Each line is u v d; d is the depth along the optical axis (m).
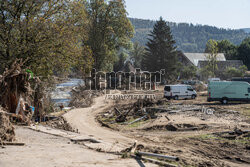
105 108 43.94
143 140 19.70
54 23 33.19
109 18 74.38
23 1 31.52
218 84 38.72
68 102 52.69
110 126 27.70
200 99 46.62
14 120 21.91
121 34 76.19
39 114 28.33
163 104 38.72
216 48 81.56
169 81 88.31
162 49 97.38
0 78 18.69
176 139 19.44
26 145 13.00
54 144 14.51
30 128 20.59
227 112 29.73
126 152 12.02
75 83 80.62
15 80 19.66
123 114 32.53
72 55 35.09
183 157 13.63
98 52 71.56
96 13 72.56
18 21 31.34
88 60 37.50
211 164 12.38
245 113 29.09
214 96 38.72
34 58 33.00
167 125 24.62
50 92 39.47
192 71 94.25
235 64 101.25
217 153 15.06
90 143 16.38
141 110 33.97
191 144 17.55
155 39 100.38
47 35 32.75
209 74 81.81
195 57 116.56
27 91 20.97
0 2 30.81
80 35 37.34
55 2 33.41
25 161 8.96
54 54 33.38
